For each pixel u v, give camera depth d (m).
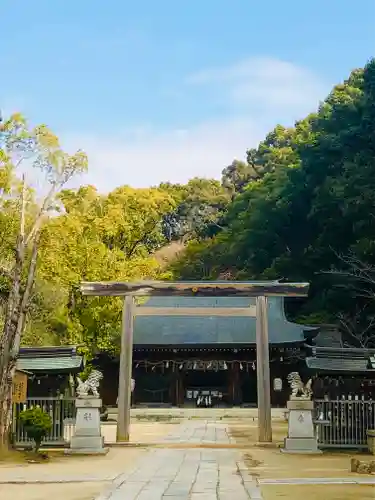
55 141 20.72
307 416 19.52
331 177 51.88
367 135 52.00
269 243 65.38
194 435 26.42
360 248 44.94
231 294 23.08
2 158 20.58
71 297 35.59
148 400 45.59
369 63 53.19
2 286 25.94
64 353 20.78
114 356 42.53
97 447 18.70
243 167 115.94
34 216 23.06
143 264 37.91
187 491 11.98
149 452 19.53
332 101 69.06
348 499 11.08
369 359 20.56
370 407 19.92
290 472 14.83
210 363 44.66
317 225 59.25
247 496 11.33
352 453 19.12
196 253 81.25
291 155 76.25
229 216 81.88
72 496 11.59
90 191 41.22
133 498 11.24
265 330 22.84
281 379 43.47
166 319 47.66
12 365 18.53
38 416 17.70
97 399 19.14
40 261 29.09
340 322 48.81
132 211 47.09
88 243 36.19
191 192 112.75
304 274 56.28
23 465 16.25
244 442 22.73
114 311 35.47
